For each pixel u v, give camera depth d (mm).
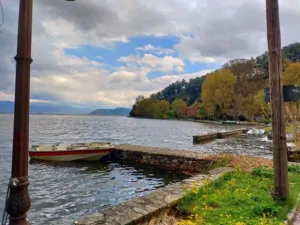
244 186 5723
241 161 9055
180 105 94562
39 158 13188
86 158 13867
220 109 65562
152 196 4840
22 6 2088
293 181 6156
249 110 54719
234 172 7070
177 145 22188
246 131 34781
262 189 5492
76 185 9297
